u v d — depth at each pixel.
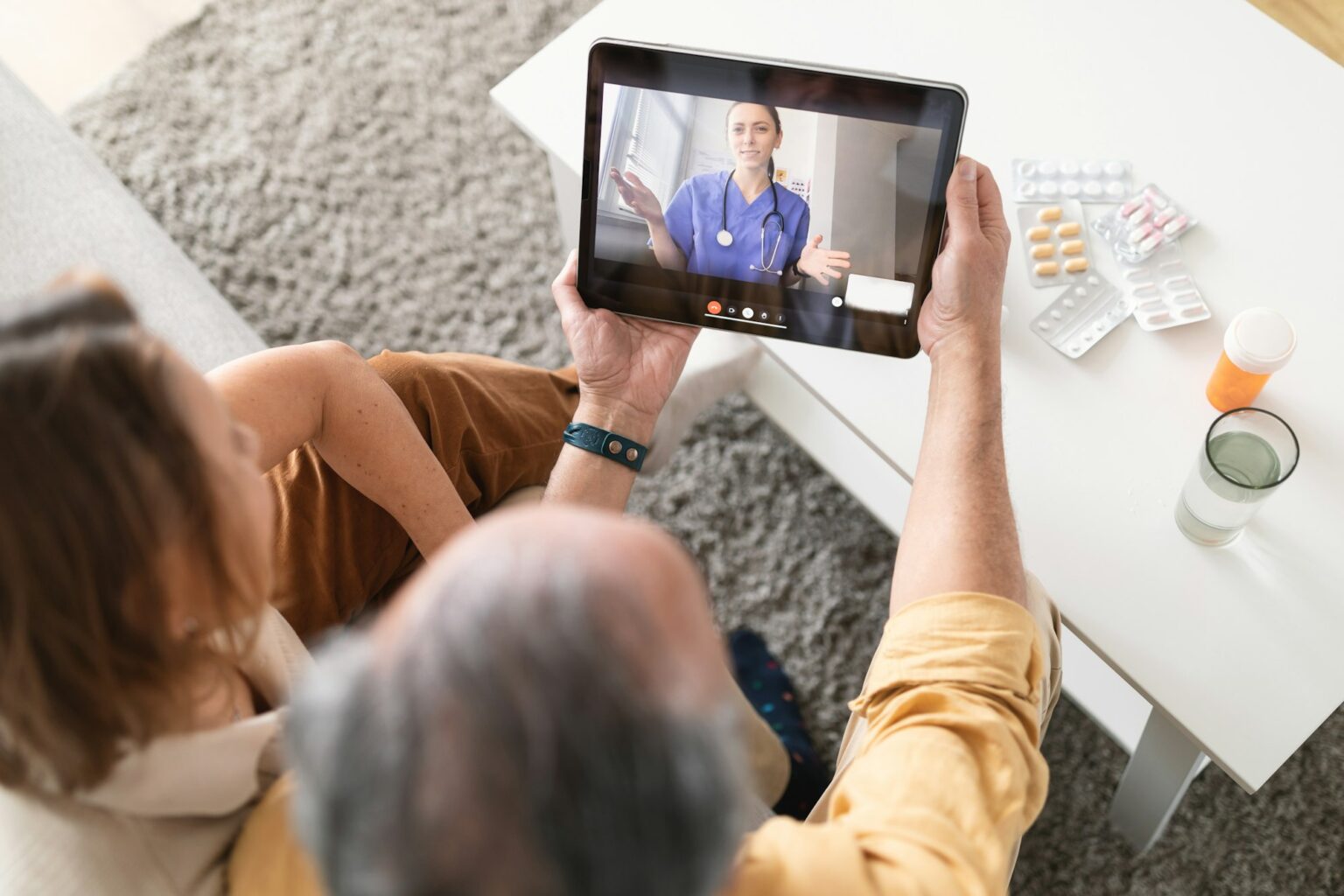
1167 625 0.91
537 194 1.68
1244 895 1.24
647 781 0.35
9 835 0.52
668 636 0.37
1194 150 1.05
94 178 1.18
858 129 0.84
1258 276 1.00
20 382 0.41
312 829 0.37
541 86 1.16
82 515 0.42
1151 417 0.98
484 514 1.04
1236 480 0.85
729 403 1.55
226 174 1.71
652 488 1.51
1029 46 1.10
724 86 0.84
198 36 1.80
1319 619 0.90
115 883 0.53
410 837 0.35
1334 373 0.96
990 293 0.84
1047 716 0.89
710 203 0.88
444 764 0.34
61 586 0.43
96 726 0.47
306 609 0.88
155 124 1.75
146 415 0.43
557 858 0.35
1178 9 1.10
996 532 0.72
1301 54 1.07
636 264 0.91
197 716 0.54
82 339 0.42
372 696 0.35
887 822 0.55
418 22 1.79
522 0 1.77
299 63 1.78
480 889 0.35
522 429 1.04
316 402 0.81
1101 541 0.94
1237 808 1.27
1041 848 1.28
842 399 1.03
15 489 0.41
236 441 0.52
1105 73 1.08
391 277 1.64
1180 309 0.99
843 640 1.41
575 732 0.34
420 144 1.72
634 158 0.87
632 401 0.94
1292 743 0.87
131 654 0.46
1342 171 1.03
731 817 0.37
